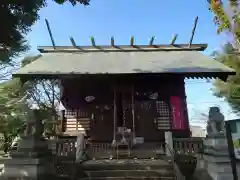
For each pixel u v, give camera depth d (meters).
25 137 6.93
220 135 6.57
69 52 15.37
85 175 7.63
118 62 12.99
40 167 6.65
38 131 7.23
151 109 13.38
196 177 7.23
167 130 13.09
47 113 20.31
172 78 13.58
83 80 13.67
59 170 7.80
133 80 12.62
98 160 9.12
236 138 6.42
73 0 7.66
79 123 13.41
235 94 16.28
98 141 13.03
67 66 12.02
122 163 8.35
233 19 8.05
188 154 8.07
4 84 15.45
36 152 6.75
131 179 7.38
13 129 18.28
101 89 13.72
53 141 8.56
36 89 24.67
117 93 13.73
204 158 6.90
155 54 14.84
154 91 13.55
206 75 10.91
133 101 12.39
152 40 15.62
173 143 8.68
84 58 13.98
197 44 15.45
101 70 11.21
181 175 7.43
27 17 7.22
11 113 16.75
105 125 13.30
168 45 15.64
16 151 6.75
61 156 8.07
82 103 13.62
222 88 16.53
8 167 6.53
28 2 6.89
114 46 15.72
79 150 8.56
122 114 13.51
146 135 13.01
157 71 10.77
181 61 12.80
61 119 13.60
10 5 6.73
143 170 7.81
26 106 7.74
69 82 13.80
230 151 6.44
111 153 9.99
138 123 13.18
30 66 11.88
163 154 9.70
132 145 11.27
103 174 7.64
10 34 7.25
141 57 14.12
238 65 14.44
